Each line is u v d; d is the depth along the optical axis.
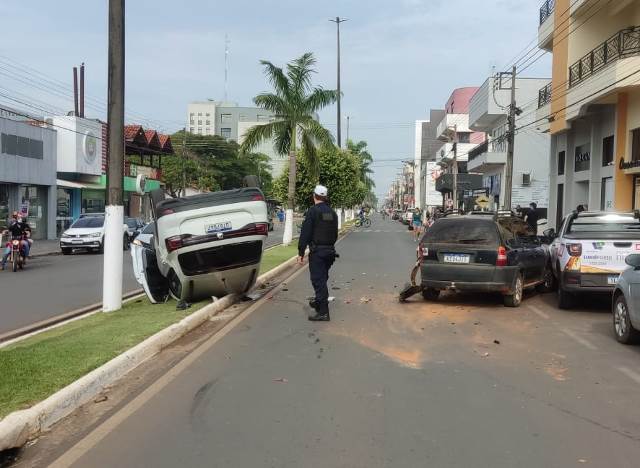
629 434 4.79
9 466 4.23
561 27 25.08
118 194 10.05
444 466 4.18
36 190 33.03
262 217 10.52
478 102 45.72
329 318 9.73
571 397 5.74
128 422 5.07
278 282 14.93
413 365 6.91
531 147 42.84
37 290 13.90
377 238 38.00
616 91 19.83
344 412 5.29
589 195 24.28
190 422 5.05
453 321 9.63
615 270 10.05
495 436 4.74
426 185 89.56
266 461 4.27
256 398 5.68
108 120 10.01
